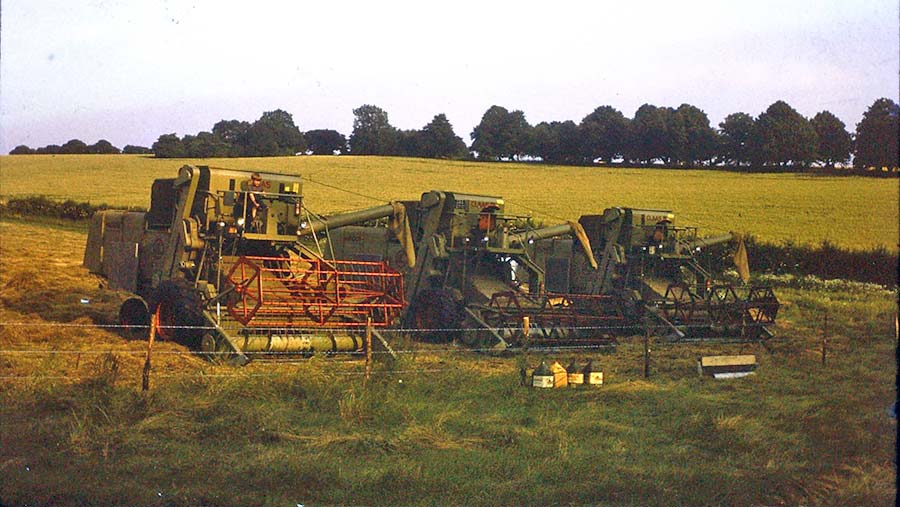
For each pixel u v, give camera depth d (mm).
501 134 83375
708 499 10156
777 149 76062
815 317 31375
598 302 24922
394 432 12305
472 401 14656
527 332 20172
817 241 47844
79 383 13156
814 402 15734
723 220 54000
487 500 9828
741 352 22844
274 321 18062
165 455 10773
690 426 13414
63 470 9961
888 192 63688
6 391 12859
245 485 9953
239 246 20016
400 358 17375
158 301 18391
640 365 19750
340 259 26594
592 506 9836
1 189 60594
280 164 76250
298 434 12016
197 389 13602
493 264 25078
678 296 27906
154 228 20594
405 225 23812
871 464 11805
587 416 13984
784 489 10664
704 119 79188
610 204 57719
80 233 45844
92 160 82938
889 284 42719
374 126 90062
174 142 84875
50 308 23562
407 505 9602
